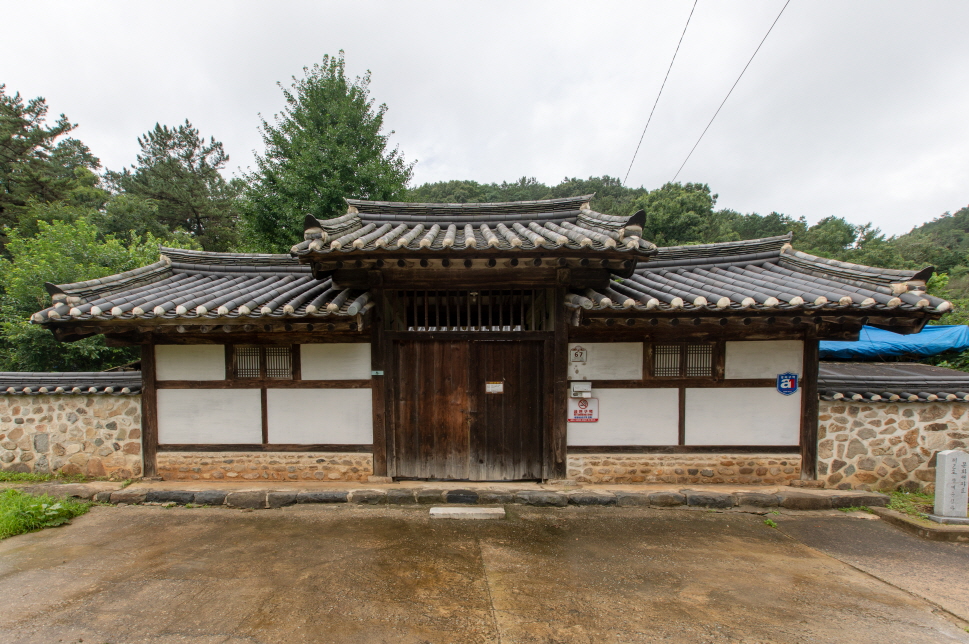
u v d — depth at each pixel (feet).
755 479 17.24
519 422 17.28
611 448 17.31
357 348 17.34
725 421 17.28
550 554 12.69
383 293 16.87
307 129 41.96
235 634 9.20
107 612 9.91
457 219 20.26
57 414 17.94
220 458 17.67
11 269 33.37
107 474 17.89
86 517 15.16
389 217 19.90
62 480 17.69
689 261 21.39
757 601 10.55
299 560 12.23
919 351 26.86
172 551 12.76
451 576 11.47
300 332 17.29
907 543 13.55
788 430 17.21
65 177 78.64
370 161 42.16
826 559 12.60
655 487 16.88
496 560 12.32
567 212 20.04
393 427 17.39
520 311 19.52
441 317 20.31
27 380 17.98
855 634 9.39
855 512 15.58
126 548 12.96
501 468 17.34
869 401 16.70
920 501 16.03
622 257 14.44
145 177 86.53
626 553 12.81
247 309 14.24
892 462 16.93
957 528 13.78
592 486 17.03
